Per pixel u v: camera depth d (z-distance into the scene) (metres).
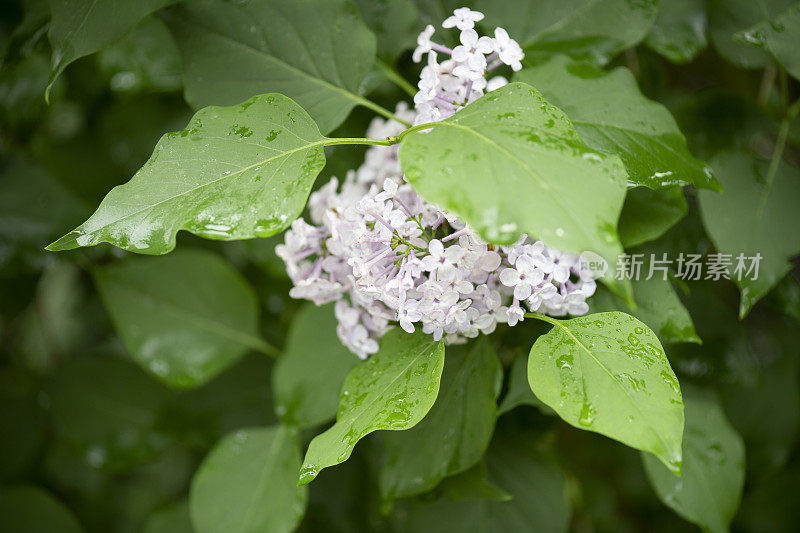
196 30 0.62
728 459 0.64
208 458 0.67
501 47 0.58
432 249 0.55
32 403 0.84
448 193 0.53
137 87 0.69
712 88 0.66
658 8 0.65
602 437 0.76
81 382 0.79
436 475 0.60
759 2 0.65
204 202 0.56
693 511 0.63
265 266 0.68
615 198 0.53
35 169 0.71
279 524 0.65
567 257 0.56
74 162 0.77
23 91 0.72
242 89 0.62
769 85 0.68
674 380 0.55
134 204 0.56
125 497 0.96
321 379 0.65
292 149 0.56
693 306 0.68
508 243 0.52
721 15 0.65
